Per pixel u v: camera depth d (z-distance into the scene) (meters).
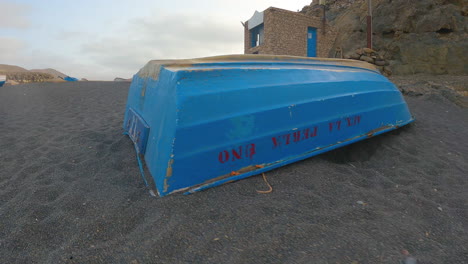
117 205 2.21
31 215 2.12
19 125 5.56
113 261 1.63
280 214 2.06
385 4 16.23
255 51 17.61
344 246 1.73
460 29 13.59
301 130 2.98
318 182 2.60
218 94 2.55
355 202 2.30
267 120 2.76
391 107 4.18
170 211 2.09
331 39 18.08
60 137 4.39
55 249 1.76
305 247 1.72
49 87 12.84
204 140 2.43
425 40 14.08
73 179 2.77
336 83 3.48
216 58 3.36
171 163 2.30
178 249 1.70
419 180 2.90
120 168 2.96
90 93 10.39
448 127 5.28
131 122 3.82
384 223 2.01
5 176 2.97
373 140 3.92
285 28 16.27
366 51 13.70
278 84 2.95
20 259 1.69
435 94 8.38
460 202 2.48
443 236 1.93
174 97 2.42
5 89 13.29
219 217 2.01
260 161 2.73
